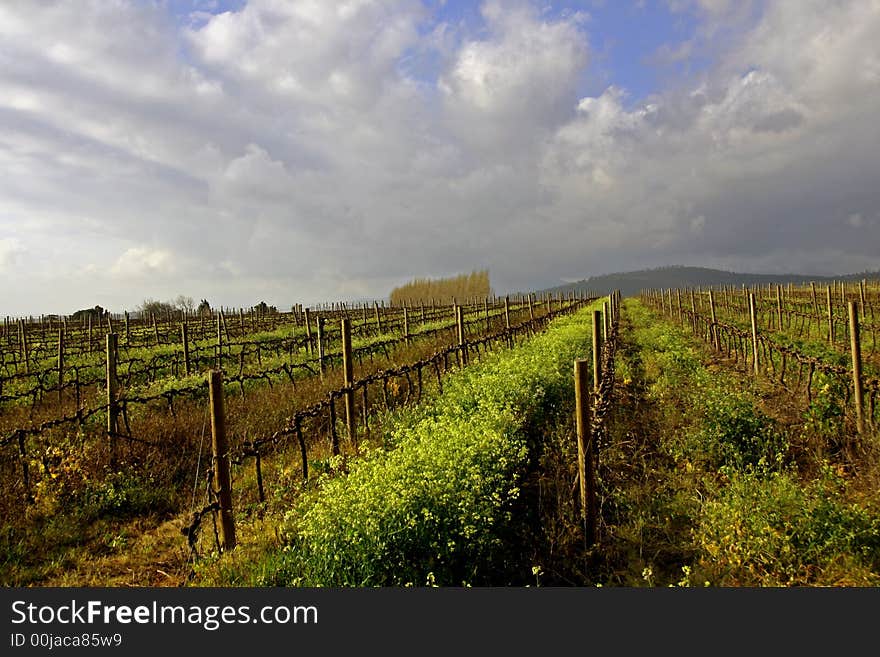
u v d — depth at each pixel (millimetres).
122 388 13992
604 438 9094
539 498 7508
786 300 37375
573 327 23000
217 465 6762
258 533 7059
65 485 8344
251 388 14852
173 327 36031
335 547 5566
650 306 65875
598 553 6480
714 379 12570
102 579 6438
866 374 12906
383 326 30500
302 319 39312
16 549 6992
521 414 9938
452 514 5883
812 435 9117
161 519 8180
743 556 5785
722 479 7770
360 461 7254
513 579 6070
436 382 13789
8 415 12859
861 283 29328
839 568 5383
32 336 31531
